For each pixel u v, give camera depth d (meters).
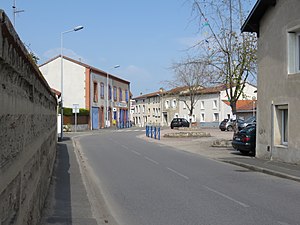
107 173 13.41
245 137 19.17
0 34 2.79
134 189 10.42
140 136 39.03
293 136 14.90
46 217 7.00
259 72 17.42
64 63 54.84
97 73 58.16
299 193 9.88
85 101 54.28
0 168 3.01
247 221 7.10
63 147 23.36
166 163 16.55
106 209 8.10
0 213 3.00
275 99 16.11
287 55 15.26
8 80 3.35
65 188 10.02
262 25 17.11
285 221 7.11
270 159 16.52
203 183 11.41
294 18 14.83
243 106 63.75
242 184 11.26
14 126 3.68
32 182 5.33
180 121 59.84
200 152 21.69
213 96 70.75
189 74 61.16
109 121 63.31
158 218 7.36
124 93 74.00
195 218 7.32
